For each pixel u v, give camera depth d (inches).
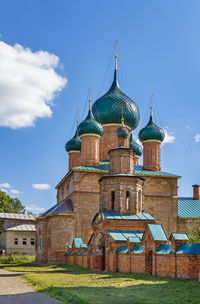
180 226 2053.4
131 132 2399.1
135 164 2391.7
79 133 2167.8
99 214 1434.5
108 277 1046.4
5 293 757.3
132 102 2311.8
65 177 2233.0
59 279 1025.5
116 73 2402.8
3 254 2768.2
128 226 1341.0
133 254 1134.4
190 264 895.7
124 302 610.9
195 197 2266.2
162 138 2231.8
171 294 684.7
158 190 2082.9
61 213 1911.9
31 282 988.6
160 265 1002.7
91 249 1423.5
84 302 607.5
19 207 4763.8
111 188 1448.1
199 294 675.4
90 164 2097.7
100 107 2263.8
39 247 2139.5
